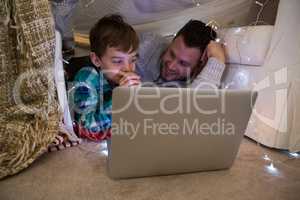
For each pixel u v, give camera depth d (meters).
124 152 0.75
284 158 0.98
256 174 0.86
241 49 1.10
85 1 1.16
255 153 1.01
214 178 0.83
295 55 0.97
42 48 0.86
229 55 1.16
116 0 1.20
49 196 0.71
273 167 0.91
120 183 0.78
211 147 0.81
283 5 0.99
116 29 0.98
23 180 0.78
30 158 0.85
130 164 0.78
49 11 0.88
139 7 1.25
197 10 1.31
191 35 1.08
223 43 1.18
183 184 0.79
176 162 0.81
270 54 1.03
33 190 0.73
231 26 1.32
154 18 1.30
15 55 0.84
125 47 0.98
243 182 0.81
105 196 0.72
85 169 0.85
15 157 0.81
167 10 1.29
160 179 0.82
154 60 1.20
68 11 1.14
